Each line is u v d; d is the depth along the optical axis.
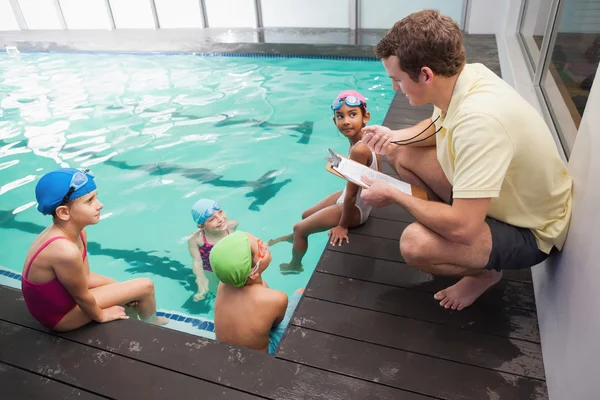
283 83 6.38
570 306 1.60
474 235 1.68
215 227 2.88
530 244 1.83
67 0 9.29
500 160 1.57
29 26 9.88
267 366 1.89
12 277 3.16
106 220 3.69
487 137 1.56
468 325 2.02
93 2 9.16
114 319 2.19
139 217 3.72
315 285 2.30
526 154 1.64
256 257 2.17
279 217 3.63
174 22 9.04
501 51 5.74
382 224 2.75
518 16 5.79
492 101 1.60
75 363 1.96
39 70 7.62
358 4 7.91
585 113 1.81
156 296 2.94
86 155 4.66
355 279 2.32
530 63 4.44
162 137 4.98
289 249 3.29
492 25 7.18
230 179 4.16
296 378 1.83
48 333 2.12
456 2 7.52
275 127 5.08
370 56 6.94
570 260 1.69
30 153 4.77
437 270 1.96
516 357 1.86
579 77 3.60
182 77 6.86
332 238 2.63
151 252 3.35
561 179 1.78
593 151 1.65
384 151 2.50
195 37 8.18
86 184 1.93
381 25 8.05
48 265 1.90
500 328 2.00
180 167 4.38
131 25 9.30
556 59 3.64
